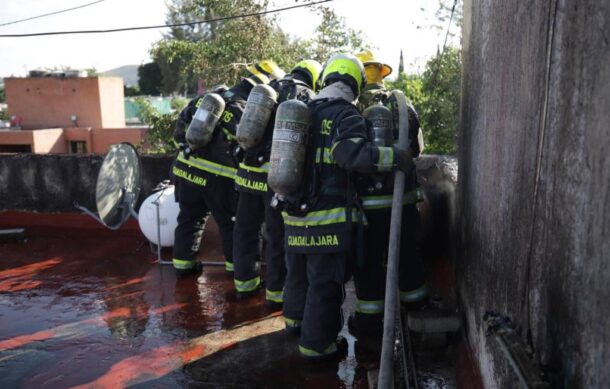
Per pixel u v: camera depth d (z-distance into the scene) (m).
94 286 4.66
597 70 1.32
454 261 3.76
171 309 4.16
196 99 4.52
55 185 6.45
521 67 1.96
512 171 2.06
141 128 20.50
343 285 3.21
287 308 3.61
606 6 1.27
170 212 5.28
